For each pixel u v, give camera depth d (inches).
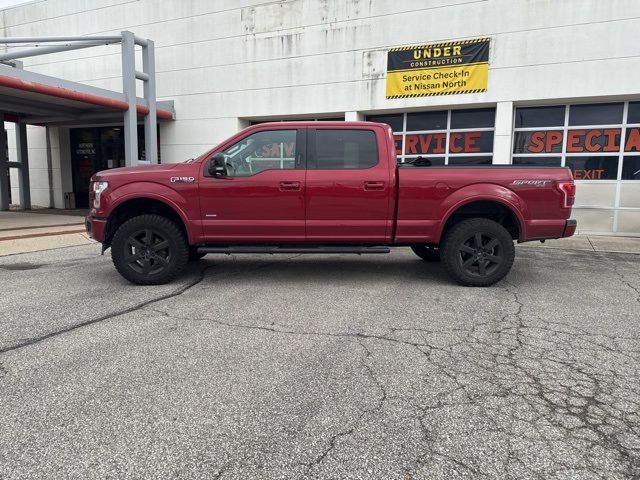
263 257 330.3
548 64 444.1
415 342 165.8
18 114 682.2
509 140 466.3
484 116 489.4
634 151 446.3
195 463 98.4
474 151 496.4
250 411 118.9
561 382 135.5
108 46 652.1
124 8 630.5
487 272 242.1
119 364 146.2
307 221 237.8
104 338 168.2
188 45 596.7
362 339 168.6
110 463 98.1
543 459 100.0
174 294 227.9
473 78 470.6
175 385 132.5
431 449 103.5
